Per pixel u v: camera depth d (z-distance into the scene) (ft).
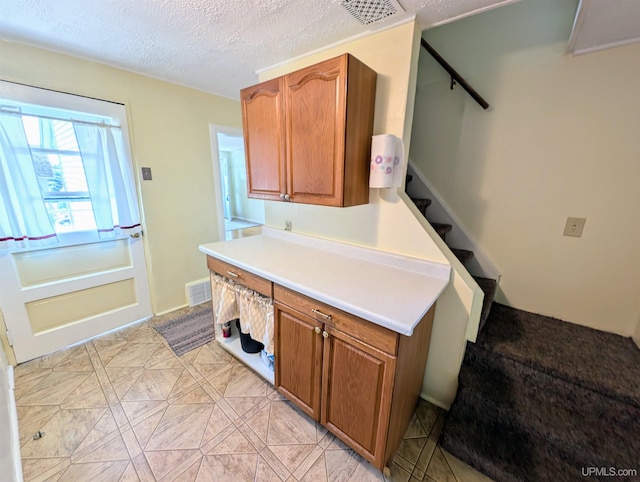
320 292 4.10
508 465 4.00
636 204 4.80
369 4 3.92
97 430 4.71
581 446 3.86
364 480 4.03
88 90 6.29
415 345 4.10
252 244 6.84
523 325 5.49
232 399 5.45
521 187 5.83
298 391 4.89
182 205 8.55
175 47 5.46
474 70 6.05
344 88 4.09
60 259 6.52
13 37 5.13
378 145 4.58
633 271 4.96
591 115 4.95
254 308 5.51
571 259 5.51
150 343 7.18
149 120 7.43
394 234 5.21
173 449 4.42
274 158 5.38
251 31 4.75
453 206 6.73
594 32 4.20
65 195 6.33
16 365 6.17
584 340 4.97
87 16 4.36
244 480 4.00
